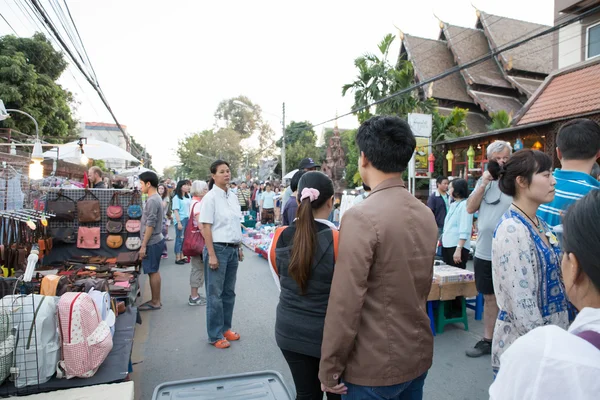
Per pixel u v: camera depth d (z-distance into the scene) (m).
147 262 5.30
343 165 23.47
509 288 1.97
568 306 1.99
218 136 55.25
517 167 2.10
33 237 4.61
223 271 4.20
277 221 14.86
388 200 1.64
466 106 20.62
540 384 0.72
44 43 18.19
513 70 19.25
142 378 3.54
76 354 2.64
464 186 5.00
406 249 1.59
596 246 0.78
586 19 9.70
